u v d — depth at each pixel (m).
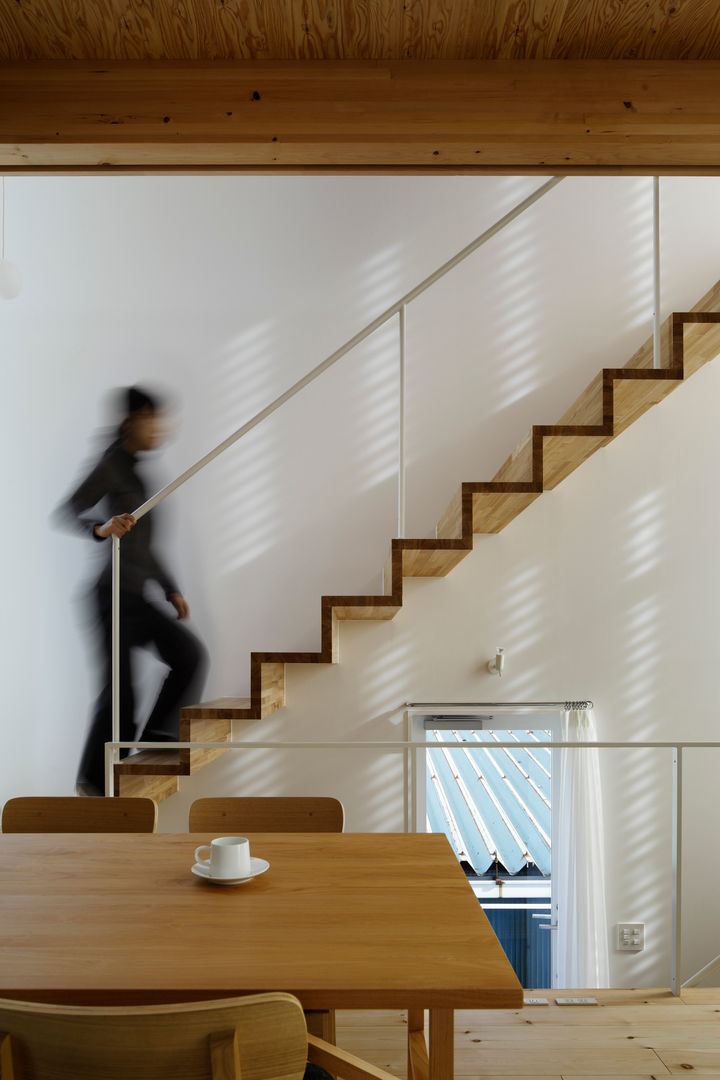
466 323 4.43
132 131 2.29
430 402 4.42
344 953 1.23
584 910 3.99
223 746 2.80
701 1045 2.23
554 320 4.43
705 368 4.26
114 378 4.42
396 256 4.45
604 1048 2.21
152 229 4.46
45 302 4.44
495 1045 2.22
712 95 2.33
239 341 4.43
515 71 2.32
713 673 4.19
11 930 1.32
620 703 4.17
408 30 2.19
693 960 4.07
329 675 4.14
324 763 4.09
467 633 4.16
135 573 4.37
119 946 1.25
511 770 4.19
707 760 4.17
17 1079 1.03
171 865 1.66
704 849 4.13
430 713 4.15
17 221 4.45
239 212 4.46
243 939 1.28
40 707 4.35
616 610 4.20
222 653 4.36
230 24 2.16
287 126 2.30
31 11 2.10
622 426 4.07
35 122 2.29
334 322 4.43
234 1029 0.99
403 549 3.50
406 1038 2.25
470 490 3.43
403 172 2.51
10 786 4.32
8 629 4.37
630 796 4.14
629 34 2.23
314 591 4.38
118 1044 0.98
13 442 4.41
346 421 4.42
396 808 4.09
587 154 2.38
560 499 4.21
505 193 4.46
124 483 4.39
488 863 4.18
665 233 4.43
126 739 4.32
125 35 2.21
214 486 4.41
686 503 4.23
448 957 1.21
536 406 4.41
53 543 4.39
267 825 2.07
